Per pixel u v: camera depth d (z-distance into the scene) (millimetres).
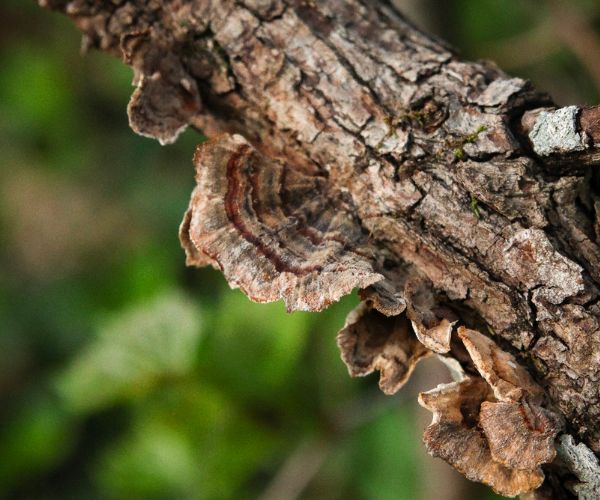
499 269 421
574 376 417
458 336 424
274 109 437
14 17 813
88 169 825
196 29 440
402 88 431
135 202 798
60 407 723
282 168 434
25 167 869
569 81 607
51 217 885
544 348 419
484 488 540
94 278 831
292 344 485
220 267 426
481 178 422
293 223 430
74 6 446
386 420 559
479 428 419
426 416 535
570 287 416
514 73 615
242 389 485
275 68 436
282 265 426
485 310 423
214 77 440
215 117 442
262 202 431
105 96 797
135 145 800
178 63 440
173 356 486
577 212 421
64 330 817
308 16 438
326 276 422
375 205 429
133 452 505
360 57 435
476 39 627
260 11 438
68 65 793
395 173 427
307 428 495
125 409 744
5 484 696
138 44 437
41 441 703
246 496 512
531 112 423
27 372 812
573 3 592
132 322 494
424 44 438
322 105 434
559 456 420
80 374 492
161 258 672
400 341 431
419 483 544
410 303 422
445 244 425
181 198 761
